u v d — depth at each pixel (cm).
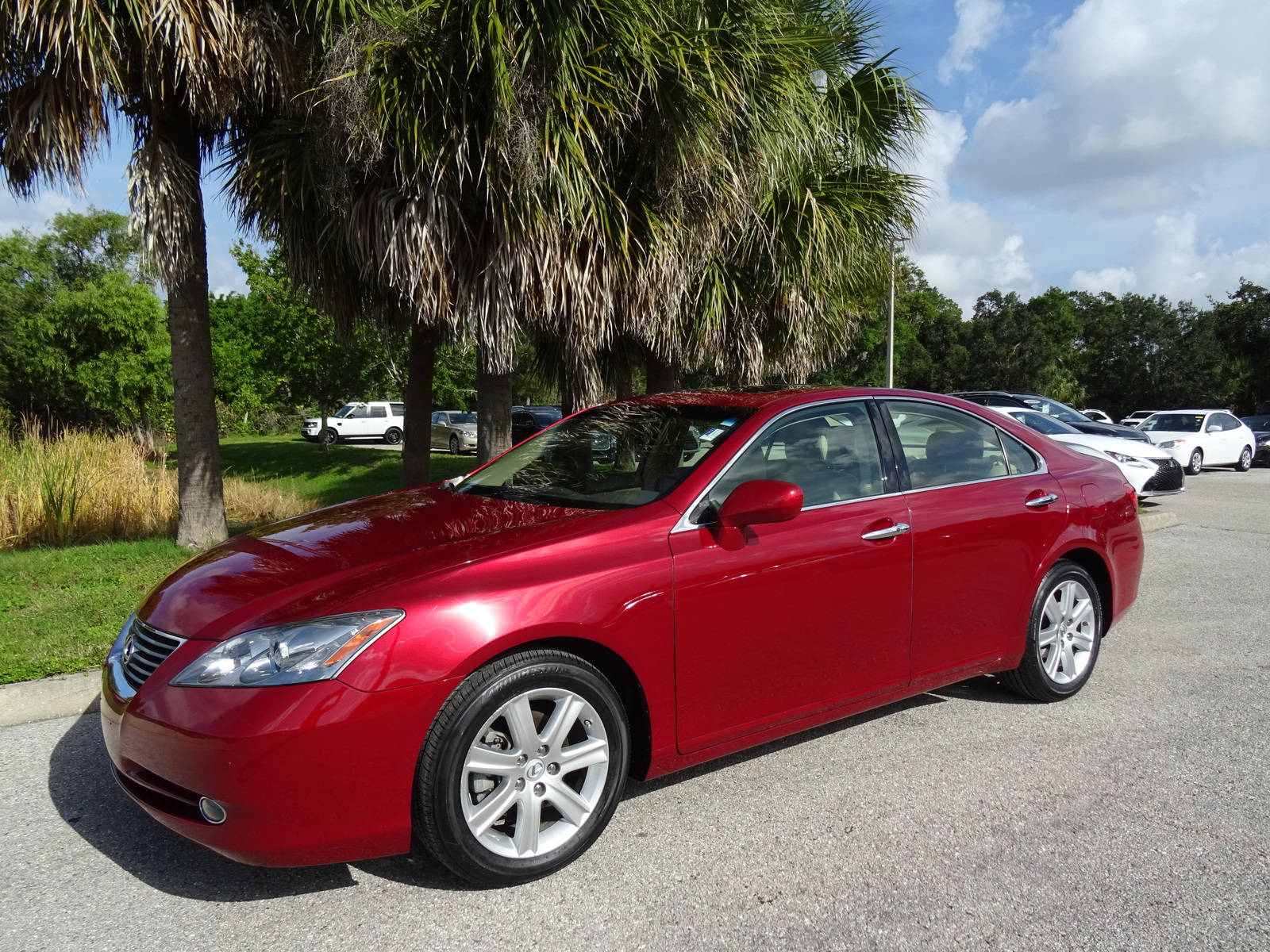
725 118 605
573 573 266
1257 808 310
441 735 241
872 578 332
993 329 4147
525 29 532
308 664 230
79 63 518
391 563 264
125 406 2642
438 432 2819
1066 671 418
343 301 700
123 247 3086
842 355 946
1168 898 253
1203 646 518
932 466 372
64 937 233
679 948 229
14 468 802
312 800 228
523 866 256
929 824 297
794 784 329
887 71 765
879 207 788
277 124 625
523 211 566
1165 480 1168
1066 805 312
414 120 532
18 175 621
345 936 234
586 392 693
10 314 2697
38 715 393
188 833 234
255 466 2091
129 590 562
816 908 247
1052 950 229
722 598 293
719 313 757
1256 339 4322
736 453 318
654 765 288
